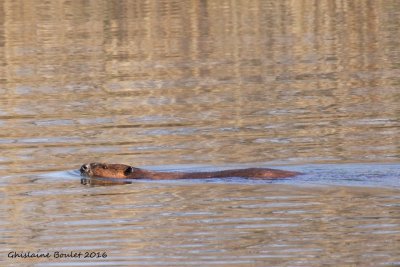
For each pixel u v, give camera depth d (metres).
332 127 78.50
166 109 86.94
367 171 65.50
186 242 52.94
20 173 68.12
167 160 70.56
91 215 58.28
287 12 134.88
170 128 80.19
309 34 121.00
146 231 54.94
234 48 114.19
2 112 87.44
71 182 65.88
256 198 60.22
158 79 99.81
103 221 57.09
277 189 62.00
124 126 81.25
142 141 76.12
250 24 127.94
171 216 57.44
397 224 54.44
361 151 70.69
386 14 131.00
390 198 59.31
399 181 62.97
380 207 57.62
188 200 60.59
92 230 55.56
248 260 49.66
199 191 62.38
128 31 124.81
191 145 74.62
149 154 72.31
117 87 96.56
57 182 65.94
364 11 133.88
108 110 87.25
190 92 93.44
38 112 87.06
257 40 118.19
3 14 137.00
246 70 102.62
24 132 80.00
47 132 79.81
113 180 66.06
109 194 62.59
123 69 105.00
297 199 59.84
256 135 76.94
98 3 143.38
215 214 57.53
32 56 112.44
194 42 118.25
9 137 78.44
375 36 117.88
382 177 64.00
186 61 108.06
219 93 92.69
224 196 60.97
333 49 111.81
